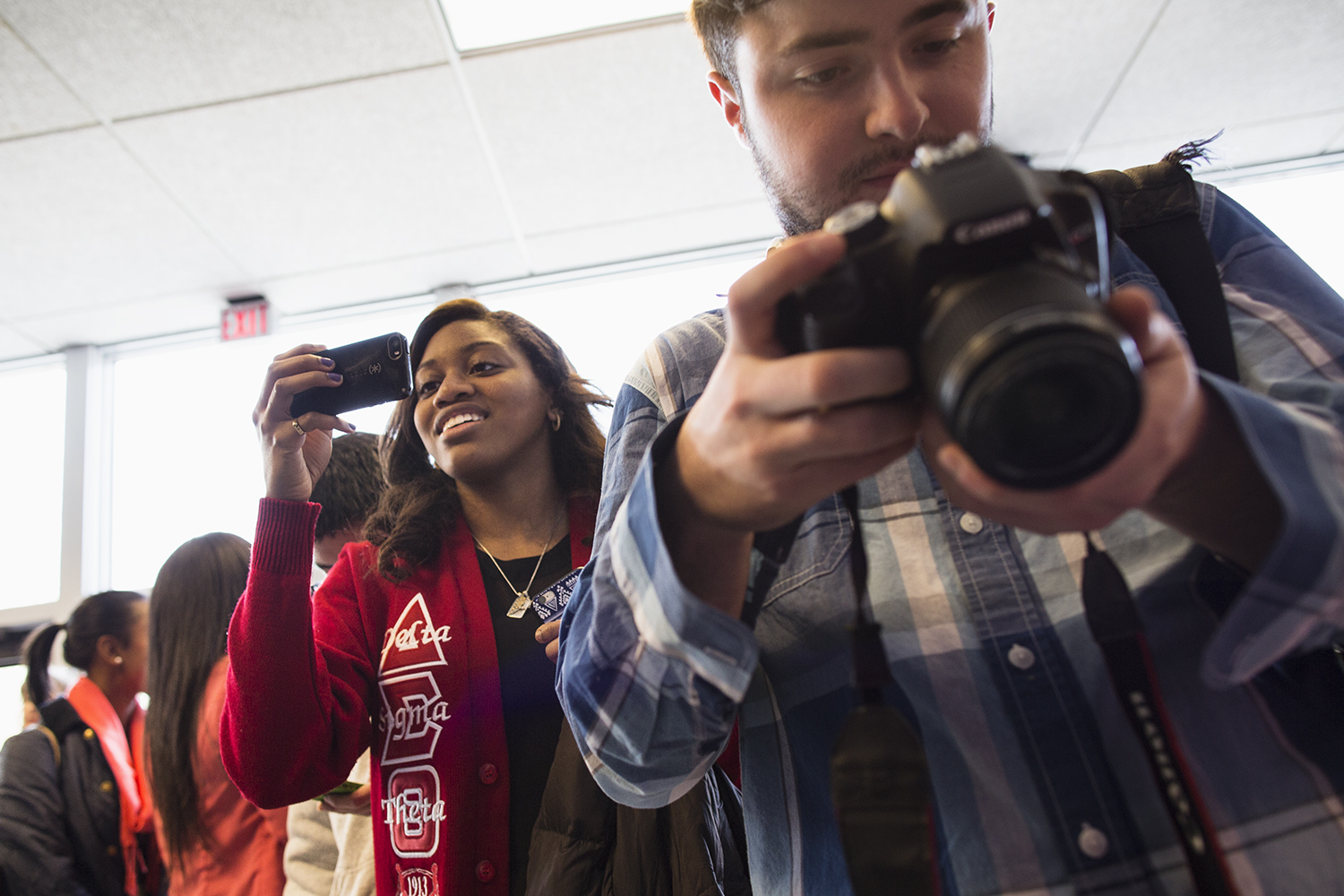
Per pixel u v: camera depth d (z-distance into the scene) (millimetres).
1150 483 333
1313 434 354
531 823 992
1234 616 340
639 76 2479
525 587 1185
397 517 1222
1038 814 422
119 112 2414
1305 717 421
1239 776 410
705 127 2699
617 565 454
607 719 476
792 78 563
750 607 472
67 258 2959
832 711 474
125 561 3324
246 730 946
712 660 402
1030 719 440
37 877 1511
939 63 563
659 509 426
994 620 464
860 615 426
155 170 2623
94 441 3408
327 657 1058
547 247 3197
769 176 614
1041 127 2902
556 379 1355
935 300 351
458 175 2783
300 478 1069
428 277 3283
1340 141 3084
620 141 2715
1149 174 540
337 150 2625
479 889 948
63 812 1591
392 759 1031
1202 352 494
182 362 3521
